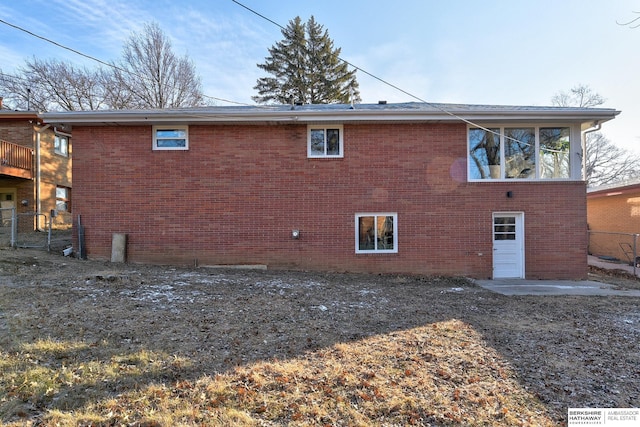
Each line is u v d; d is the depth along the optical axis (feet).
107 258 34.30
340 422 9.74
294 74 118.11
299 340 15.81
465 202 34.99
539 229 34.99
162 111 33.50
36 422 9.27
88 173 34.50
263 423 9.58
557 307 23.02
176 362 13.09
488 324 18.90
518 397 11.35
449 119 33.91
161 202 34.58
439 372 12.92
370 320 19.10
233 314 19.16
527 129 35.53
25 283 23.32
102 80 98.02
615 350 15.51
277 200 34.83
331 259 34.83
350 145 34.94
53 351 13.53
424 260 34.91
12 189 52.75
